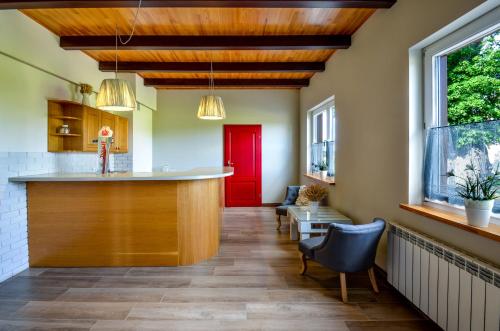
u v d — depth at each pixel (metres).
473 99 2.12
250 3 2.80
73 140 4.21
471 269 1.79
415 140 2.63
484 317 1.69
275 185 7.52
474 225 1.89
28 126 3.50
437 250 2.10
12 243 3.23
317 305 2.61
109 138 3.89
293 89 7.41
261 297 2.75
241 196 7.50
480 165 2.00
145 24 3.65
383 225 2.71
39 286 2.98
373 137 3.33
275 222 5.82
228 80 6.48
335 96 4.64
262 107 7.44
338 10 3.30
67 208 3.47
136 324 2.33
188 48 4.04
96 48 4.02
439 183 2.43
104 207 3.48
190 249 3.56
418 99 2.63
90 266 3.49
